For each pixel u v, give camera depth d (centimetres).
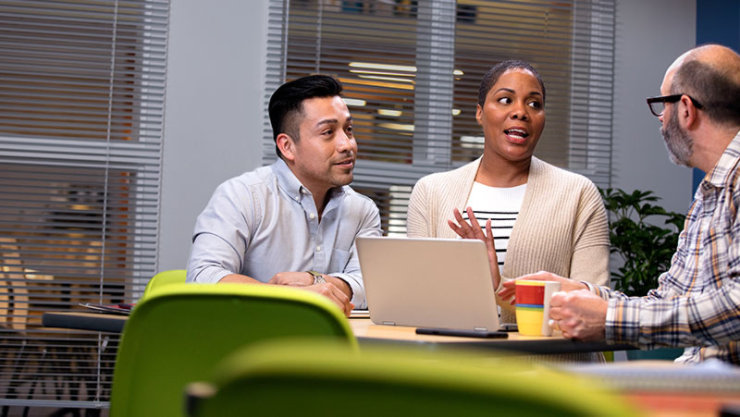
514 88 242
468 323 175
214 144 389
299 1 403
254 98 394
